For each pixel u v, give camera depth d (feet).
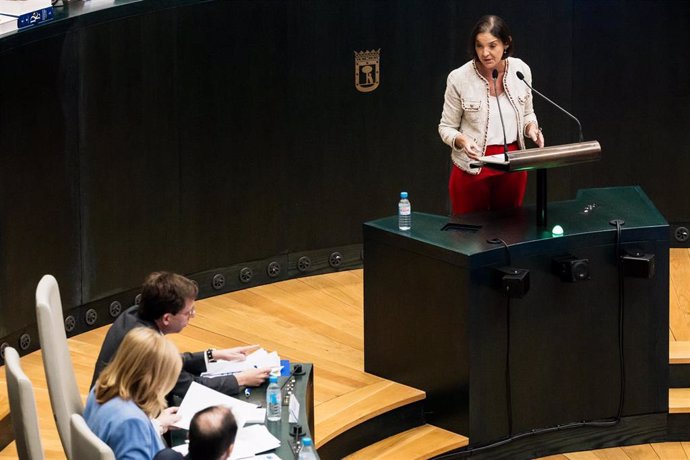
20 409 19.04
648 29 36.19
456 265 26.96
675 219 37.14
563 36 36.04
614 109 36.55
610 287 28.45
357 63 34.65
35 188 28.78
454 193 30.30
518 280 26.58
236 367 23.49
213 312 32.55
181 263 32.71
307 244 35.09
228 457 18.66
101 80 30.17
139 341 19.01
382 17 34.71
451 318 27.35
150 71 31.22
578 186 36.86
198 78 32.22
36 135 28.68
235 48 32.81
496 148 29.45
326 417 26.96
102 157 30.45
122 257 31.30
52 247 29.45
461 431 27.78
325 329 31.65
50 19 28.86
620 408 29.01
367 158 35.29
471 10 35.37
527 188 36.78
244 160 33.50
